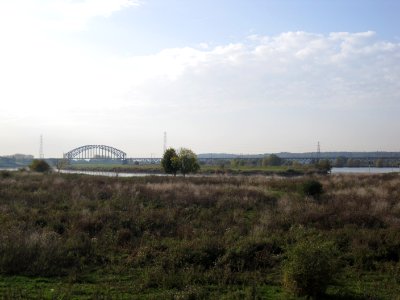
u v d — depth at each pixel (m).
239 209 19.50
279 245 13.23
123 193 24.25
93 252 12.69
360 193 24.39
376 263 11.80
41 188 27.48
